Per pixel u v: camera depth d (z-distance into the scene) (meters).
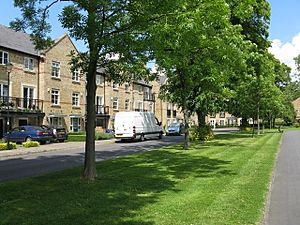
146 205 7.60
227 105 32.25
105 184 10.02
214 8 11.50
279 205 7.95
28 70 37.25
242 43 23.44
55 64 40.75
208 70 21.62
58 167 15.04
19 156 20.42
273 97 44.50
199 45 14.83
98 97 49.47
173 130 45.66
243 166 13.79
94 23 9.66
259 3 33.91
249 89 36.50
